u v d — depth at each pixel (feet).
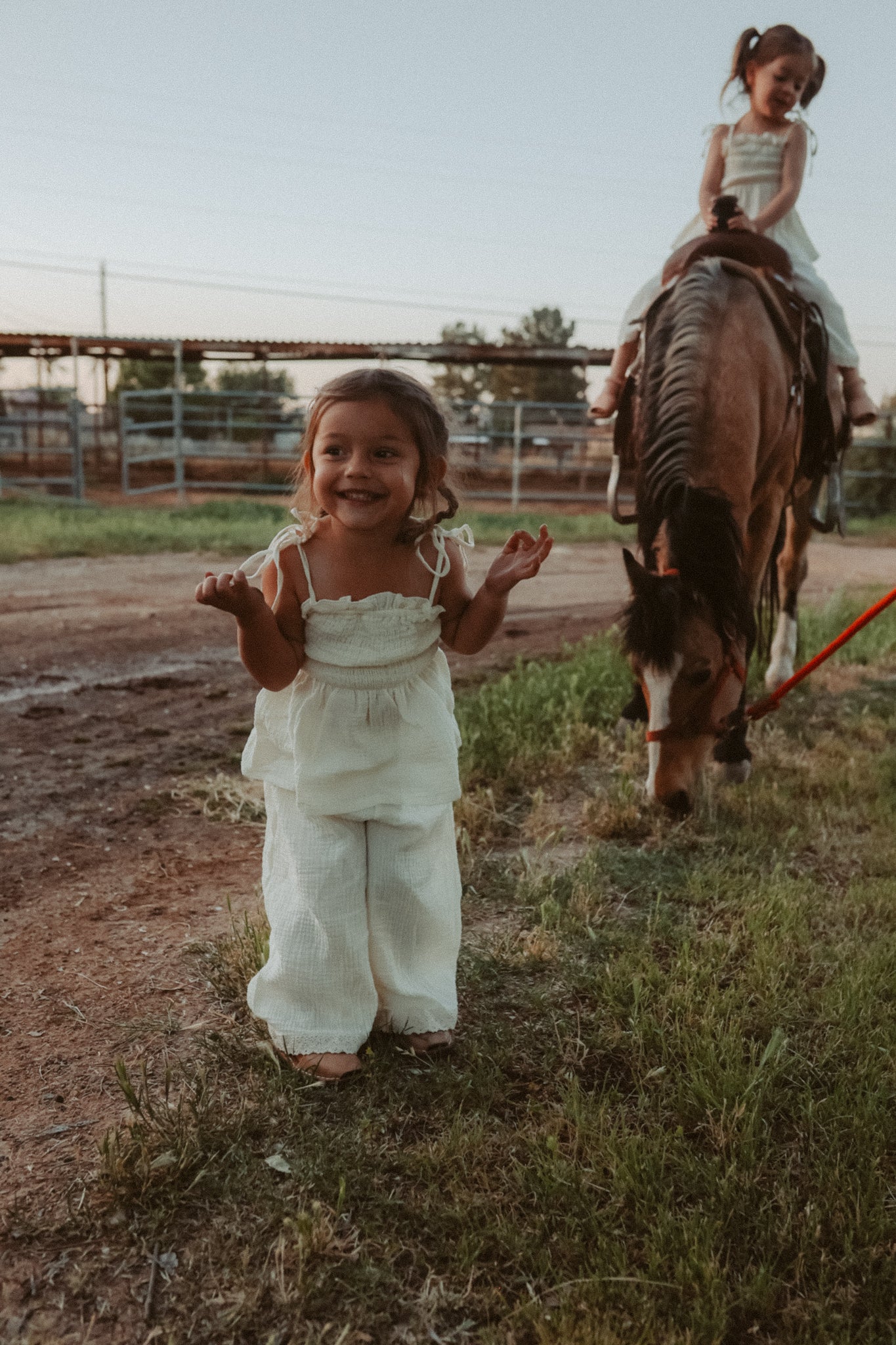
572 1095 6.73
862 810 12.02
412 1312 5.31
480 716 14.47
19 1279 5.42
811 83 15.55
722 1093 6.77
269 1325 5.20
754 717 12.25
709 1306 5.24
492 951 8.79
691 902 9.79
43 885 9.93
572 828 11.52
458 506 7.16
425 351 65.92
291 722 6.92
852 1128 6.53
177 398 61.67
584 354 65.98
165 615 24.02
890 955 8.52
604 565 38.75
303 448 6.86
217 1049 7.33
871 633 21.74
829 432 14.62
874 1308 5.32
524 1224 5.85
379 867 7.04
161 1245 5.65
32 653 19.74
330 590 6.80
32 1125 6.55
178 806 12.10
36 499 56.29
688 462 11.51
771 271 13.75
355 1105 6.79
